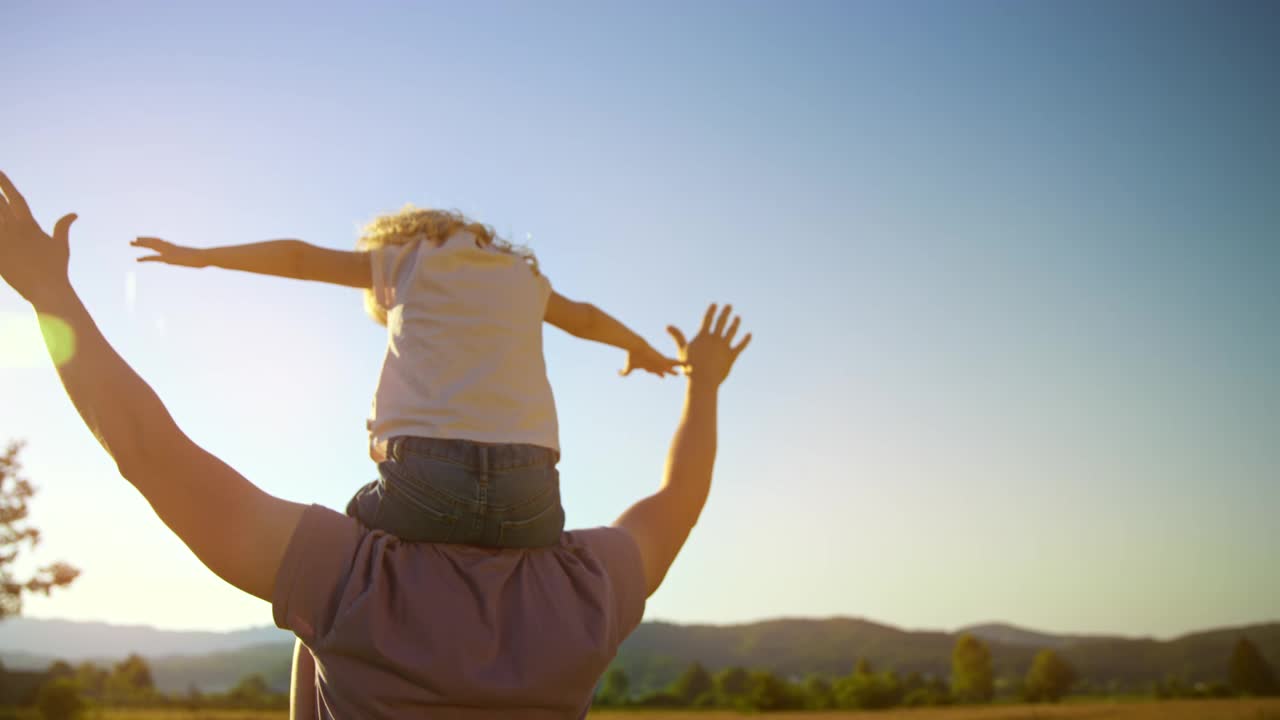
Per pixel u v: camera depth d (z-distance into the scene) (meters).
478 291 1.63
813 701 73.25
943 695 74.88
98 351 1.30
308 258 1.65
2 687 38.94
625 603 1.54
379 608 1.26
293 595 1.27
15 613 19.19
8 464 19.47
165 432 1.27
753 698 70.94
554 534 1.51
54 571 19.55
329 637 1.23
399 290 1.65
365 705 1.22
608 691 83.19
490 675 1.27
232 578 1.26
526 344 1.64
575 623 1.37
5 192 1.34
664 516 1.76
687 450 1.94
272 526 1.29
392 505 1.40
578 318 2.00
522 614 1.35
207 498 1.26
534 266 1.85
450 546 1.41
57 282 1.33
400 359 1.57
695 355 2.13
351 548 1.33
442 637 1.27
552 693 1.29
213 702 61.19
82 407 1.26
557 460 1.60
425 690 1.23
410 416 1.48
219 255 1.54
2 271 1.31
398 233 1.76
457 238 1.73
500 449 1.47
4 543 19.22
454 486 1.41
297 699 1.45
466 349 1.56
